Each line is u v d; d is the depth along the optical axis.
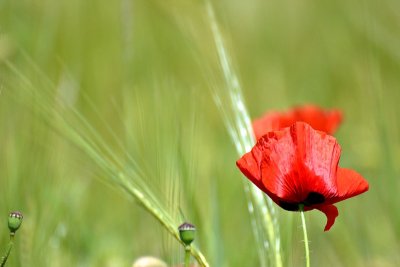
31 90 1.42
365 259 1.72
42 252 1.44
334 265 1.72
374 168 1.91
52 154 1.58
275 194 1.19
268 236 1.30
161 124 1.46
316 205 1.20
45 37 2.01
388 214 1.74
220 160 1.79
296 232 1.42
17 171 1.52
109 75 2.28
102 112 2.01
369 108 2.15
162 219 1.29
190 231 1.17
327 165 1.19
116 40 2.42
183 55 2.46
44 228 1.48
